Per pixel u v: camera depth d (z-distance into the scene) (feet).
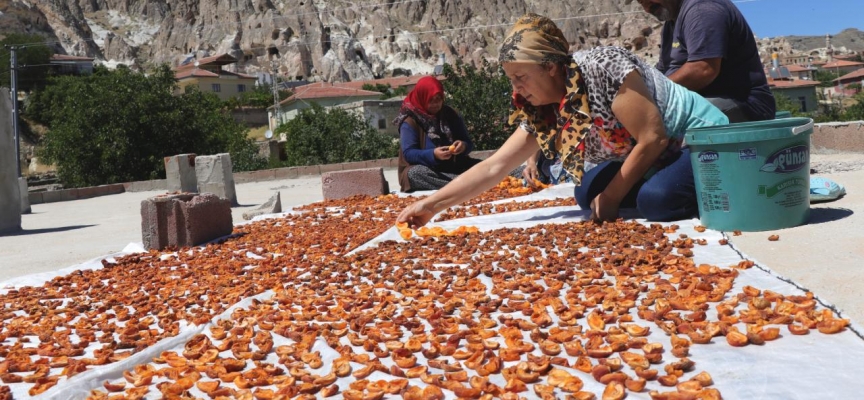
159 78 107.14
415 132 31.30
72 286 17.01
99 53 513.86
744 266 12.13
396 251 16.84
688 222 16.30
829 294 10.53
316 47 524.52
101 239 29.78
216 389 9.08
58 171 103.96
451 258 15.49
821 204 17.72
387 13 600.39
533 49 15.42
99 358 10.52
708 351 8.87
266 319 11.82
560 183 27.30
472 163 31.01
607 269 12.98
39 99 219.82
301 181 65.82
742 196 14.79
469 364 9.20
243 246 20.68
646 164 16.06
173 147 104.63
